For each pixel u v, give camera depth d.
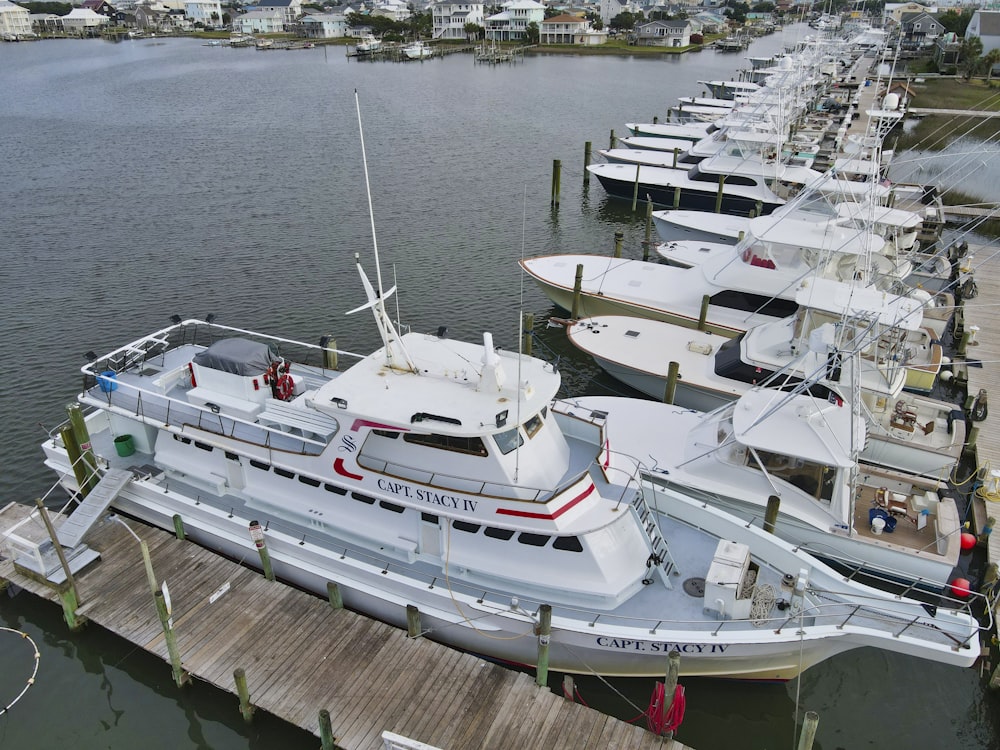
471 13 157.62
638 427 19.36
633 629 13.02
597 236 40.22
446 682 13.19
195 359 16.86
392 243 38.03
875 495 17.47
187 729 13.73
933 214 36.62
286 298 31.39
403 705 12.77
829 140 51.59
